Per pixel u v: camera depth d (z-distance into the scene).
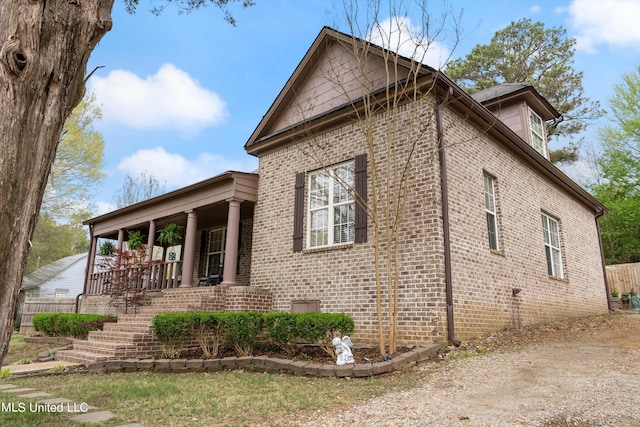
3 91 2.79
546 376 5.27
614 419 3.69
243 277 13.69
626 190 23.12
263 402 4.90
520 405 4.19
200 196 11.72
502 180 10.05
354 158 9.16
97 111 25.23
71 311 18.06
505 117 14.11
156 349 8.32
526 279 10.09
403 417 4.05
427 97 8.11
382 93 8.74
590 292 13.95
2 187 2.70
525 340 7.91
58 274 28.36
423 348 6.72
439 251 7.38
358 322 8.20
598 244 15.78
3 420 4.39
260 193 11.09
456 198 8.16
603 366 5.62
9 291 2.70
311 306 9.05
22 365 8.57
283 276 9.84
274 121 11.70
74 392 5.70
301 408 4.60
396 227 7.16
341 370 5.96
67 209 25.64
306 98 11.12
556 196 13.05
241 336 7.53
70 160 24.42
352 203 9.08
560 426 3.62
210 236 15.56
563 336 8.28
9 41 2.84
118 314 12.95
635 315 12.88
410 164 8.08
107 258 13.77
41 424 4.25
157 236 16.53
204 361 7.24
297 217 9.91
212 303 9.51
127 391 5.62
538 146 14.29
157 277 12.75
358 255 8.49
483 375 5.48
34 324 14.04
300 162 10.34
